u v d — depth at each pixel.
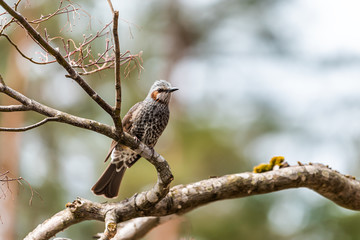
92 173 15.88
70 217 6.27
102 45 13.94
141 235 7.77
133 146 5.84
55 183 15.14
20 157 15.39
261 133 18.02
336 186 7.08
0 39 15.48
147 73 18.70
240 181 6.75
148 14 20.14
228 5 21.55
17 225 12.88
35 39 5.11
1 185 6.50
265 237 14.99
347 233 13.89
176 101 19.27
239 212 15.46
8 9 4.77
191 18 21.23
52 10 14.59
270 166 7.06
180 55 21.06
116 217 6.20
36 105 5.35
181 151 16.69
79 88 16.41
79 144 16.27
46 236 6.29
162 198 6.22
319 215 14.40
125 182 14.78
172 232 14.84
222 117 18.14
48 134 16.08
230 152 16.77
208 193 6.66
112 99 16.73
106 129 5.71
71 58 6.06
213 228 15.12
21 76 15.84
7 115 15.49
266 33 21.80
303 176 6.89
